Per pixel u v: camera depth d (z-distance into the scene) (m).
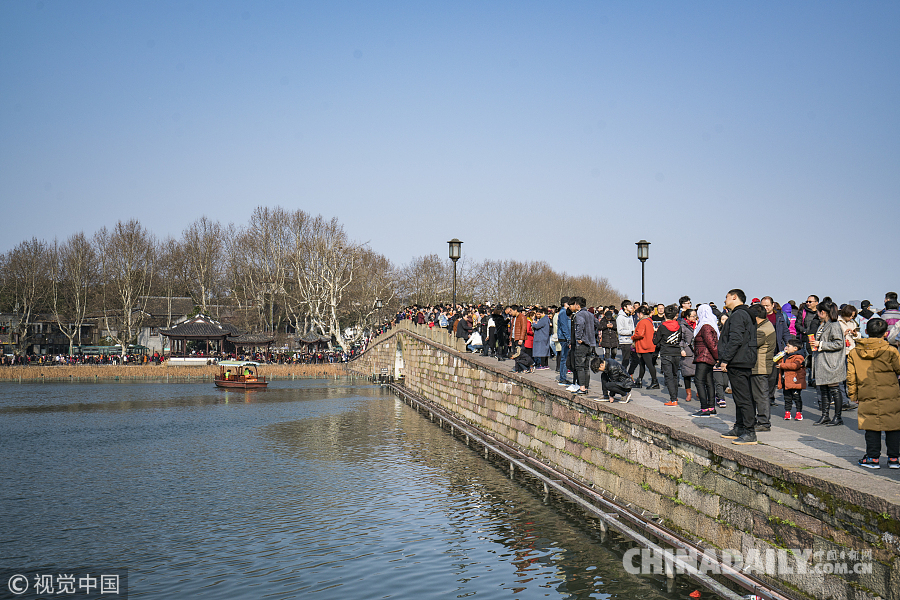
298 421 42.84
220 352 103.31
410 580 14.09
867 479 9.13
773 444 11.61
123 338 99.44
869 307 17.75
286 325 118.25
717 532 11.80
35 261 99.12
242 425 41.53
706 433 12.52
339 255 96.25
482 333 32.22
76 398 61.97
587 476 17.94
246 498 22.03
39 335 109.88
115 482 25.00
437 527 17.80
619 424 16.20
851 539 8.78
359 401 55.75
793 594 9.80
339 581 14.24
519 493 20.83
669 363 16.41
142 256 105.25
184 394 66.06
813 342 14.07
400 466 26.64
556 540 15.88
